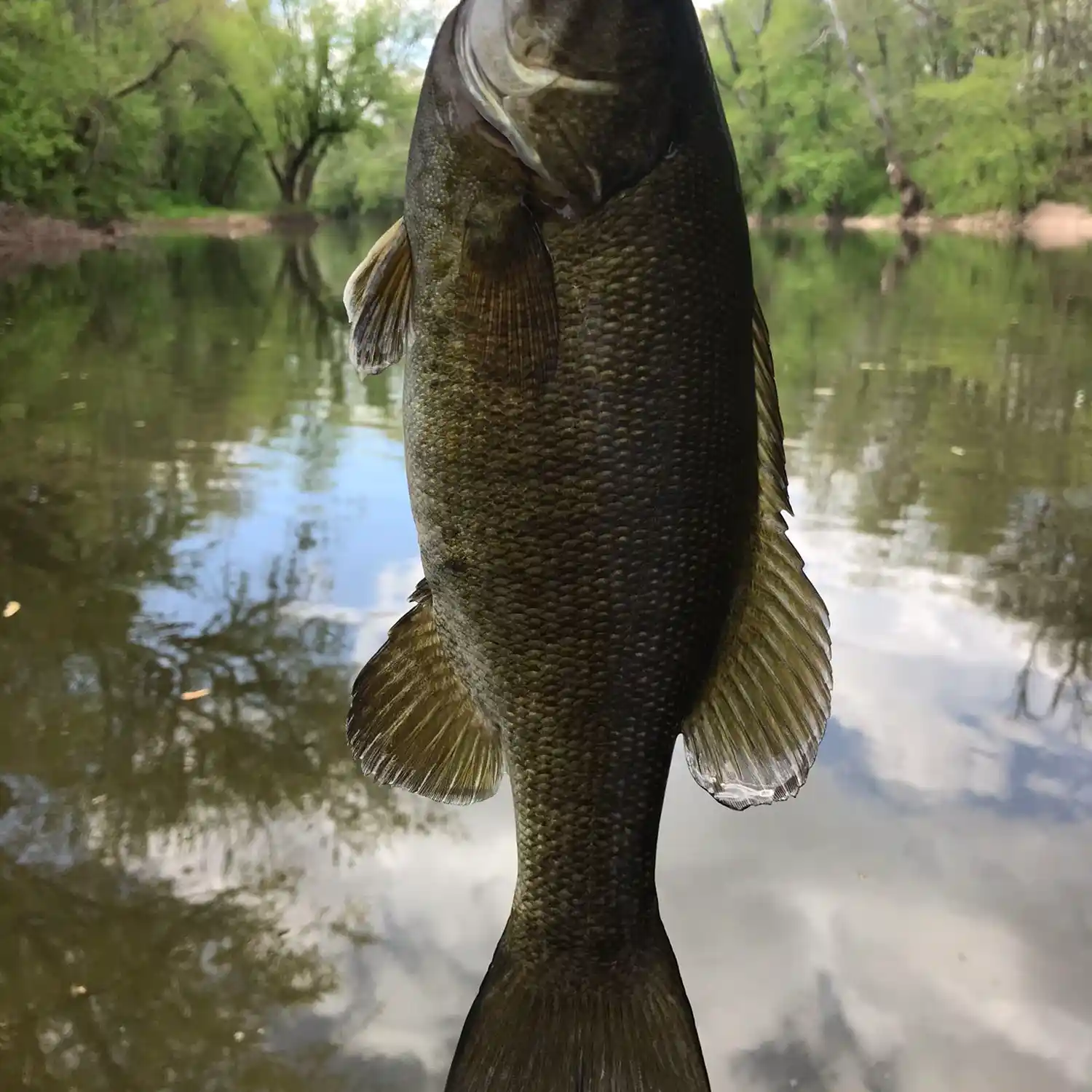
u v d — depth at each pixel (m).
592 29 0.31
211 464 1.49
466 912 0.70
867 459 1.53
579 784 0.36
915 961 0.66
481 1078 0.37
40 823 0.76
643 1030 0.37
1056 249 5.31
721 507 0.34
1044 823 0.76
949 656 0.96
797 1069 0.59
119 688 0.93
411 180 0.34
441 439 0.34
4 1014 0.62
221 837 0.76
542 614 0.35
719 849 0.74
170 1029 0.61
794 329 2.60
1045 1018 0.62
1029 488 1.40
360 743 0.37
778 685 0.36
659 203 0.32
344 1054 0.60
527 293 0.32
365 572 1.14
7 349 2.28
